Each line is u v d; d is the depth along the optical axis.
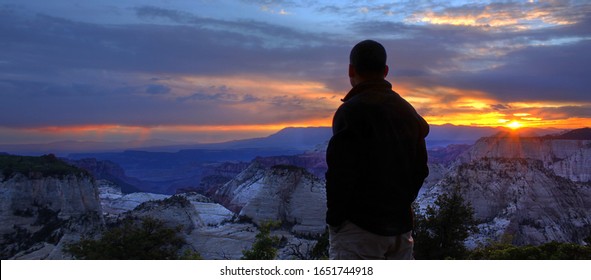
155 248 28.20
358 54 4.95
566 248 13.83
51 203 77.31
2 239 67.75
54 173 81.25
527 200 78.81
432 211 31.27
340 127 4.68
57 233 61.81
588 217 80.94
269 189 83.44
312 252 29.73
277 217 77.69
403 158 4.69
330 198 4.68
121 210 122.69
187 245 48.44
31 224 72.06
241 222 76.56
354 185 4.58
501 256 14.35
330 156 4.63
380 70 4.96
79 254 28.17
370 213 4.63
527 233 71.31
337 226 4.80
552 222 75.19
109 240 27.47
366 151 4.54
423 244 30.53
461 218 30.94
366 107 4.60
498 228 70.12
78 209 79.94
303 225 75.50
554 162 178.75
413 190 4.93
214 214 87.31
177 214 63.28
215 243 55.06
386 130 4.58
